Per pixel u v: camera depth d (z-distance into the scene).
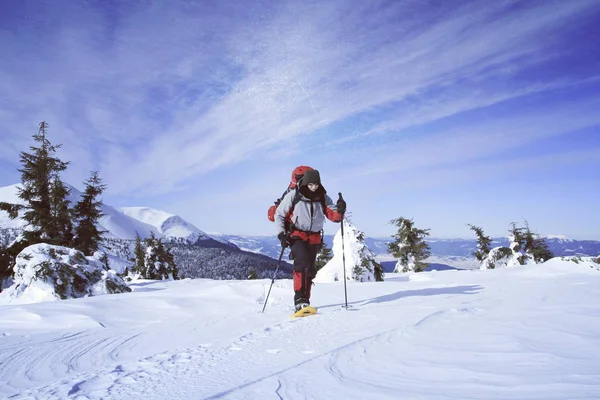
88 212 20.44
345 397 1.34
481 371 1.49
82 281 8.33
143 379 1.79
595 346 1.74
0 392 1.95
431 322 2.67
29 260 8.19
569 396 1.13
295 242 4.27
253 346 2.42
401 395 1.30
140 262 26.95
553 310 2.84
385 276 11.76
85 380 1.80
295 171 4.41
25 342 3.17
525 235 22.16
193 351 2.37
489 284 5.82
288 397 1.39
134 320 4.27
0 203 18.22
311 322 3.19
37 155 18.80
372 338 2.30
